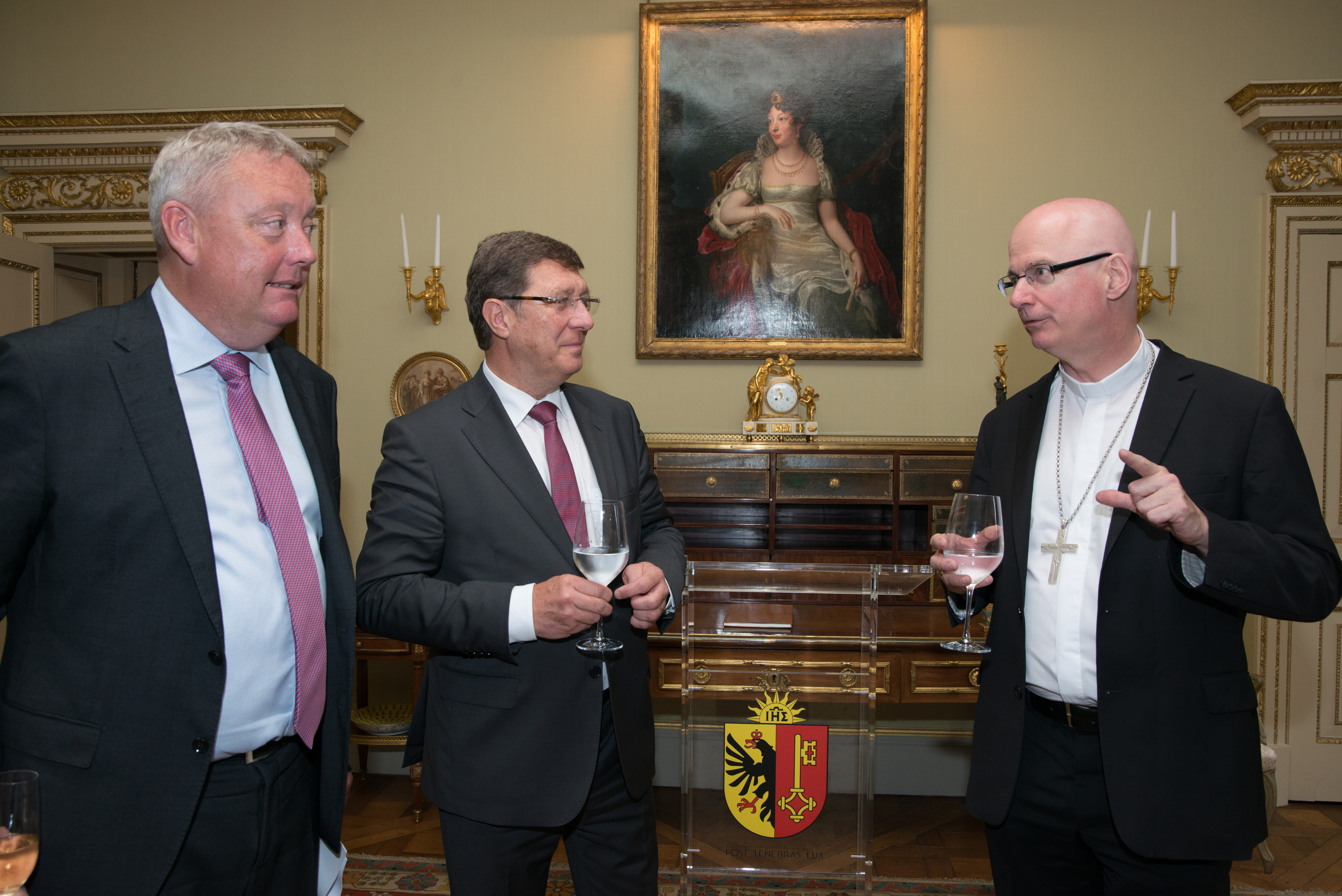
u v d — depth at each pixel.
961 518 1.47
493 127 3.76
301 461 1.36
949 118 3.65
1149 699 1.37
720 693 1.80
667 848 3.04
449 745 1.49
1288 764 3.56
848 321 3.67
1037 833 1.54
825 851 1.77
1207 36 3.52
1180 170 3.55
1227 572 1.24
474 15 3.76
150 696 1.12
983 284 3.65
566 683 1.48
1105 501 1.27
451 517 1.52
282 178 1.19
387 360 3.79
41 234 3.81
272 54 3.79
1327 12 3.46
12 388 1.08
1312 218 3.46
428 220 3.78
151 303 1.23
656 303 3.72
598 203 3.75
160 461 1.14
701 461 3.36
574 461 1.68
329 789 1.35
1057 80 3.59
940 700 2.79
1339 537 3.51
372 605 1.46
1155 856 1.33
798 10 3.64
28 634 1.12
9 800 0.96
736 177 3.69
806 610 1.81
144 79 3.81
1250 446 1.38
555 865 2.98
